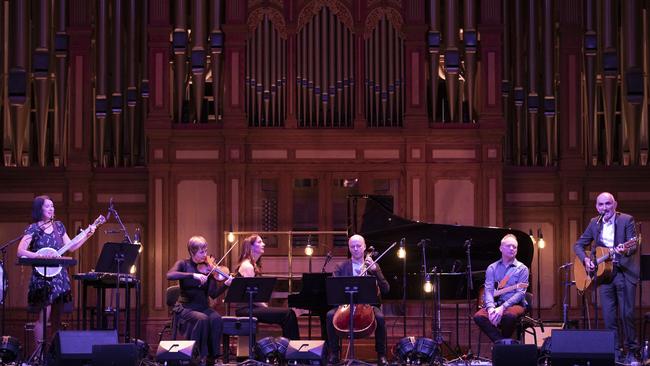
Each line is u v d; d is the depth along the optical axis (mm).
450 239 13398
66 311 12031
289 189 16047
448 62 16172
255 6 16156
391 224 13422
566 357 10266
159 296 15789
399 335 15492
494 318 11906
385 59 16094
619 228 12031
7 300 16125
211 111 16453
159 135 15938
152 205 15930
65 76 16500
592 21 16625
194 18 16250
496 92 16062
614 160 16547
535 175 16484
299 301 12938
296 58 16125
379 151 16078
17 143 16344
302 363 11516
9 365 11383
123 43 16547
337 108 16109
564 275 16234
